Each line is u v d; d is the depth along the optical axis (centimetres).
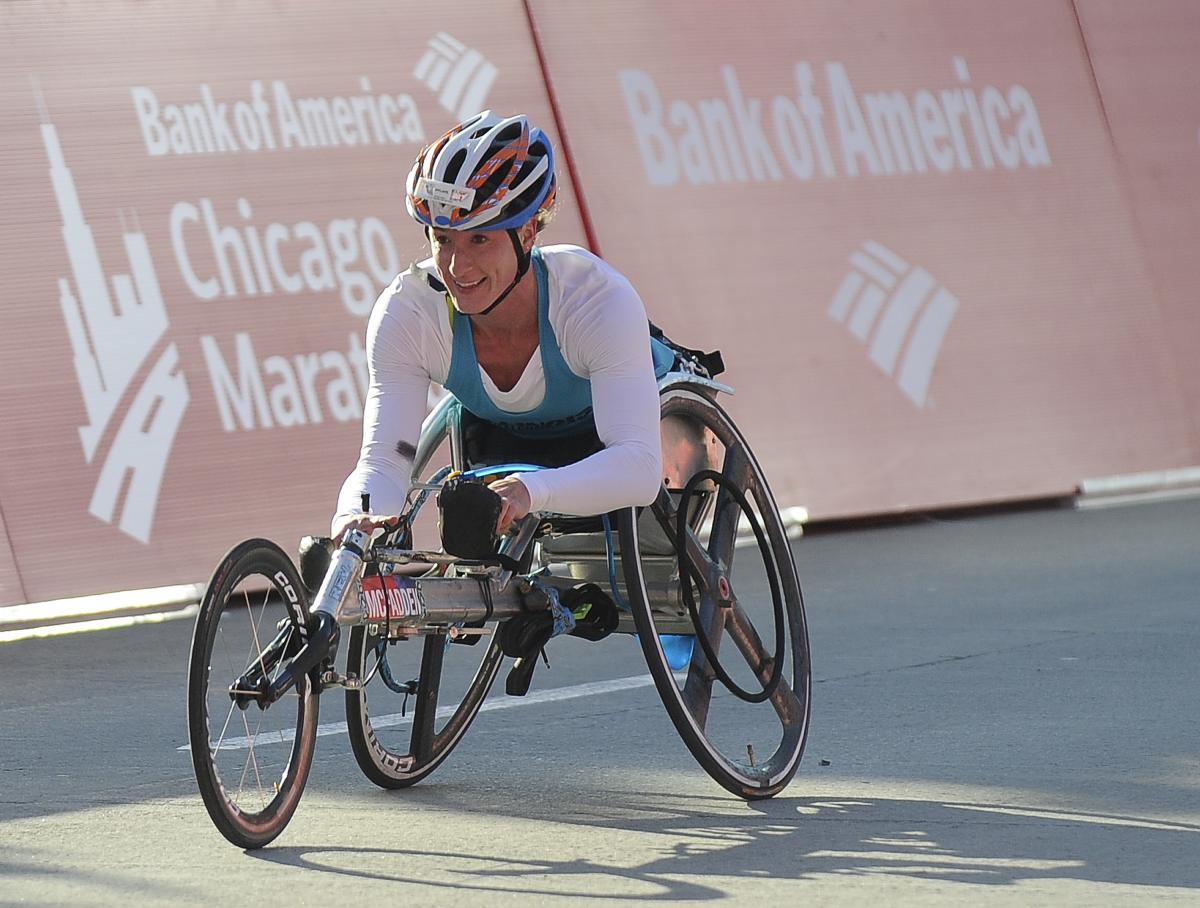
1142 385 3700
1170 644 1930
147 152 2772
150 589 2556
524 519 1220
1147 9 4028
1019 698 1645
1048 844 1111
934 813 1209
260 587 1115
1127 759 1373
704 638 1262
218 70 2881
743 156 3350
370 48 3027
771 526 1390
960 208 3575
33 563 2489
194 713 1050
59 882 1029
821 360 3300
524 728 1556
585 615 1270
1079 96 3838
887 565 2781
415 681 1314
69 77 2764
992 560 2803
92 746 1543
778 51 3466
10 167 2666
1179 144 3956
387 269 2909
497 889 1007
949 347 3469
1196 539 2981
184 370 2683
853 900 980
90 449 2581
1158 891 995
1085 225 3738
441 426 1319
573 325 1188
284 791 1134
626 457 1177
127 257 2698
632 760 1413
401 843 1129
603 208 3162
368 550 1126
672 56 3338
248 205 2822
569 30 3247
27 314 2603
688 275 3203
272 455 2709
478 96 3108
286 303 2798
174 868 1062
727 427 1366
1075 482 3538
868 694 1695
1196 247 3900
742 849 1111
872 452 3300
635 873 1047
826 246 3375
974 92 3681
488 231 1142
